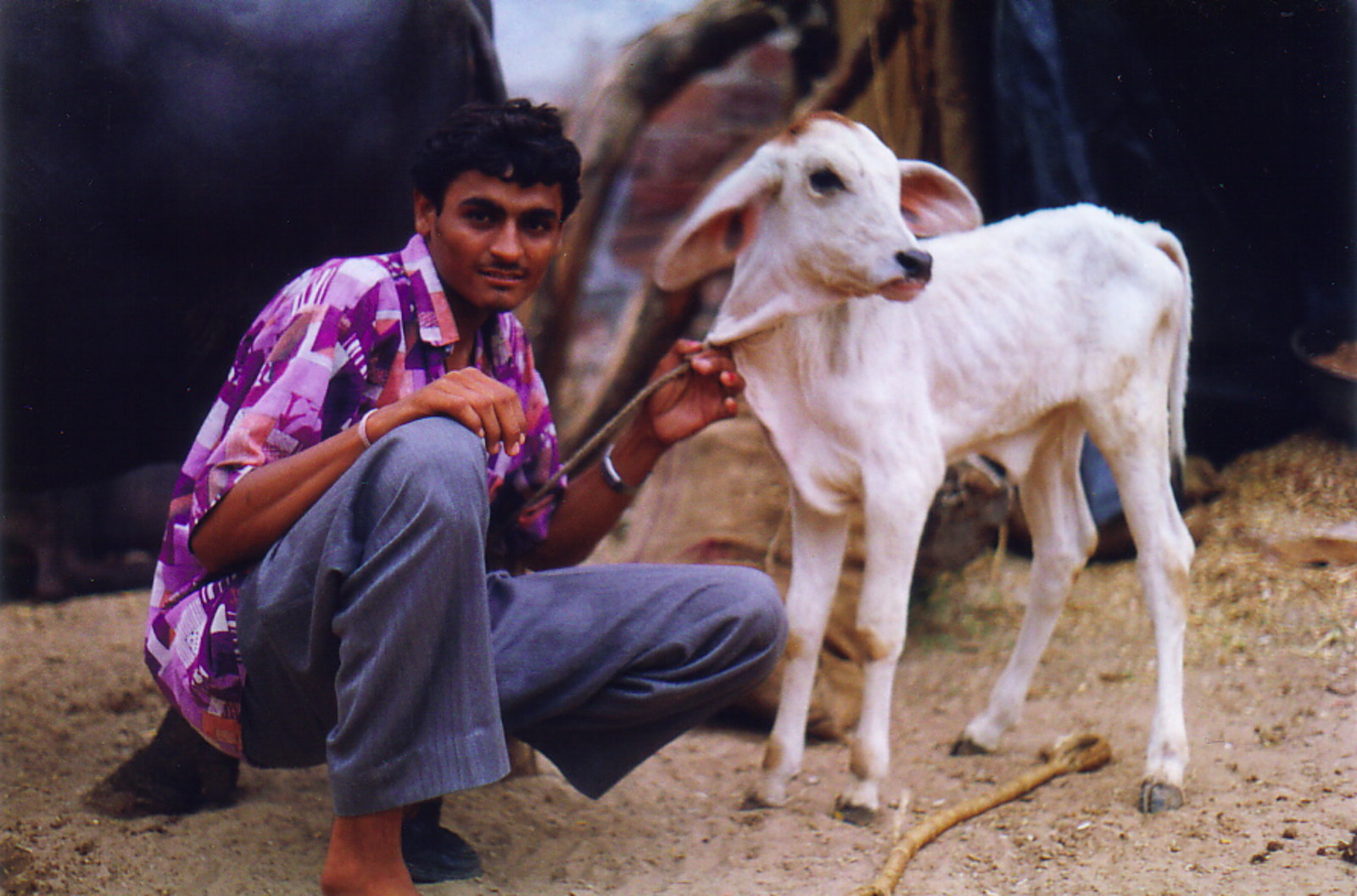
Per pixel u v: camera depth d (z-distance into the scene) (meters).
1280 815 2.60
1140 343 2.90
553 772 3.06
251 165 2.89
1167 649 2.87
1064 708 3.37
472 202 2.23
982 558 4.37
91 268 2.79
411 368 2.30
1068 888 2.36
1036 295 2.86
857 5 4.21
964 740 3.12
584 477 2.67
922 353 2.77
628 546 4.12
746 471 3.99
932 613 3.98
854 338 2.68
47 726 3.35
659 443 2.62
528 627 2.24
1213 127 4.29
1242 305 4.42
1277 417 4.51
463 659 2.01
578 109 4.10
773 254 2.60
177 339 2.97
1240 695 3.29
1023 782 2.83
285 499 2.10
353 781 2.02
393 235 3.22
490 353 2.53
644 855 2.60
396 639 1.96
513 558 2.68
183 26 2.78
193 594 2.29
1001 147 4.23
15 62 2.62
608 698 2.25
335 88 2.97
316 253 3.09
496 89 3.42
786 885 2.44
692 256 2.68
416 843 2.45
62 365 2.87
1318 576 3.80
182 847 2.59
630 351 4.27
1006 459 2.96
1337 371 4.25
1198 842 2.51
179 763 2.78
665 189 4.86
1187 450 4.50
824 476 2.76
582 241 4.19
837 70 4.26
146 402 3.00
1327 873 2.32
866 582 2.73
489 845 2.62
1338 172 4.32
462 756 2.01
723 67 4.32
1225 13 4.17
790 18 4.35
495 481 2.51
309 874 2.50
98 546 4.59
